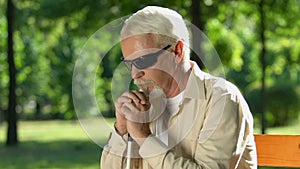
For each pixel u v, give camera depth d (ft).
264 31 78.18
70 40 101.65
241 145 13.71
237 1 75.77
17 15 92.94
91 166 66.39
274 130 98.48
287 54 94.22
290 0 78.02
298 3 78.43
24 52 113.80
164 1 70.85
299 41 89.30
